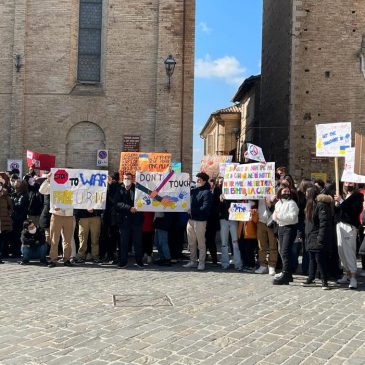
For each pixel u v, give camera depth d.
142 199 12.99
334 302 9.42
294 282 11.45
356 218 10.96
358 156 11.64
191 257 13.31
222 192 13.11
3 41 20.67
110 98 20.59
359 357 6.42
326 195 10.66
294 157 24.27
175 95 20.33
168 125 20.30
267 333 7.33
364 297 9.93
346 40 24.36
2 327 7.43
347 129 12.36
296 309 8.80
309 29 24.50
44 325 7.55
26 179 14.97
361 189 12.53
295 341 6.99
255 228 12.82
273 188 12.24
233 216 12.67
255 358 6.31
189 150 20.38
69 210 13.06
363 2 24.33
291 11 24.81
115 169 20.44
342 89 24.28
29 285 10.41
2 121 20.52
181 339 6.98
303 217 12.20
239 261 12.96
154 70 20.55
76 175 13.17
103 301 9.11
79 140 20.64
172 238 14.20
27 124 20.56
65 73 20.59
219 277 11.83
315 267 11.13
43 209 13.47
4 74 20.61
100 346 6.65
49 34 20.67
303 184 12.26
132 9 20.59
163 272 12.38
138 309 8.59
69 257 13.16
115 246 13.91
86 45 21.08
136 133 20.52
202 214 12.83
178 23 20.45
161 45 20.38
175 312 8.41
